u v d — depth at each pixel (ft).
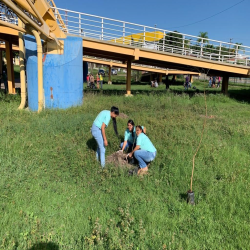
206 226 10.83
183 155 18.48
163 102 44.34
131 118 31.04
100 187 14.07
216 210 12.00
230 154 19.26
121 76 188.75
